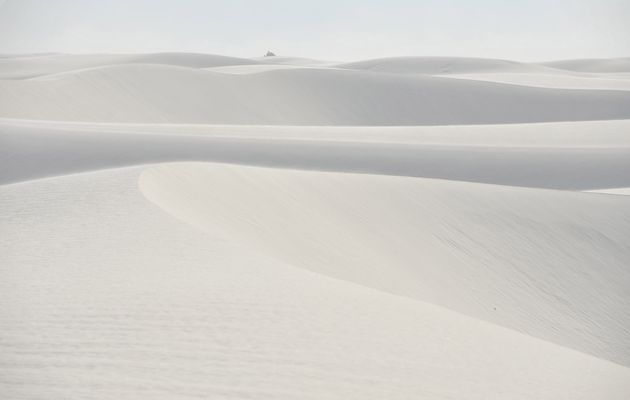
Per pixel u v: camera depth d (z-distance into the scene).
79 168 29.89
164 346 7.85
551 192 25.38
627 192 29.98
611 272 20.89
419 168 35.50
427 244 19.64
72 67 105.62
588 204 24.55
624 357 16.80
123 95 65.56
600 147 41.84
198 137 37.81
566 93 79.12
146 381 6.98
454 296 17.06
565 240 21.91
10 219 14.12
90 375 7.05
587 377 9.09
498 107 77.00
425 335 9.34
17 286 9.74
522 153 39.41
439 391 7.59
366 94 76.94
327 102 75.25
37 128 36.97
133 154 32.66
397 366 8.09
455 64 117.31
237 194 18.69
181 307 9.01
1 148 32.16
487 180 34.62
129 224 13.59
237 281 10.30
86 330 8.18
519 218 22.66
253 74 77.12
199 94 69.88
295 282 10.62
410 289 16.12
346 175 23.44
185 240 12.57
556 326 17.44
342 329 8.93
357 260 16.75
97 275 10.31
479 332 10.17
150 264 11.02
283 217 18.11
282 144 37.84
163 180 18.08
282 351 8.01
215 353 7.77
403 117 75.31
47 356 7.47
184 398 6.68
